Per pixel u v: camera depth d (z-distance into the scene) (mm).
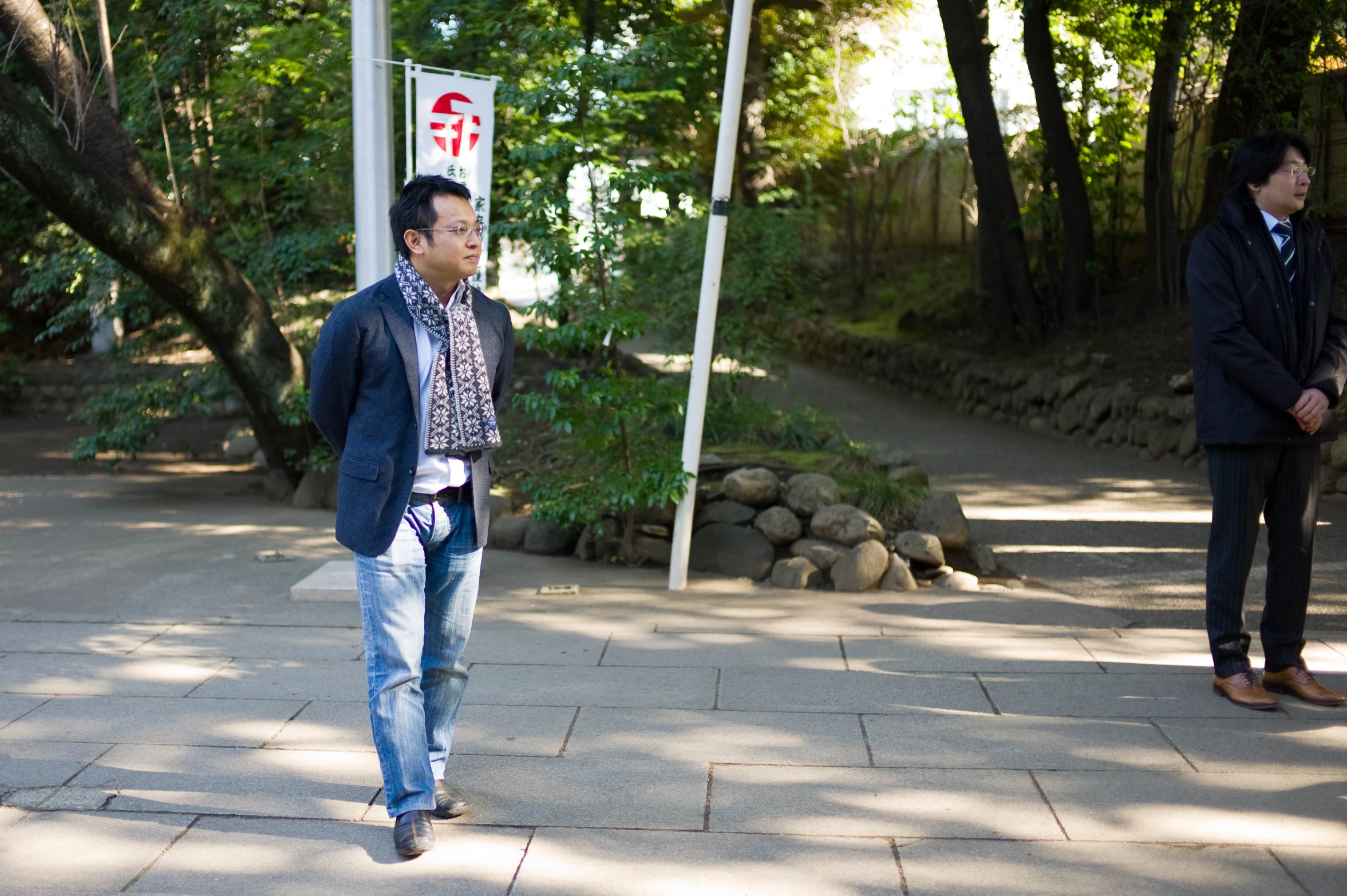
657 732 3680
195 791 3242
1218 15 9930
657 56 6512
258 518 7621
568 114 6172
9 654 4523
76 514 7746
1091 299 12641
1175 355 10867
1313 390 3660
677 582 5625
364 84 5586
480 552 3080
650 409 5914
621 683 4176
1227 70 10258
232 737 3646
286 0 8773
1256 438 3709
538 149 5773
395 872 2791
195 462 10414
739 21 5418
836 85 15805
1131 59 12242
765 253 8641
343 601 5391
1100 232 13828
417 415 2855
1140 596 5410
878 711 3861
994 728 3693
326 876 2771
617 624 4977
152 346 9234
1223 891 2666
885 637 4738
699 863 2820
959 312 15234
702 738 3627
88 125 7191
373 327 2834
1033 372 11703
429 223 2844
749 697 4004
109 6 8602
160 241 7328
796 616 5090
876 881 2727
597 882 2736
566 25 8195
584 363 9742
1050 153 12242
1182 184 12875
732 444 7539
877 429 11625
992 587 5641
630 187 6168
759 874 2764
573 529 6488
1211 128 12320
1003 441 10820
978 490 8219
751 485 6047
